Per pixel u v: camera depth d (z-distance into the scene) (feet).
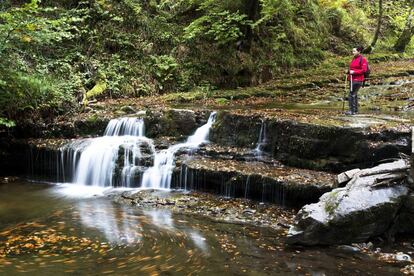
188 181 28.40
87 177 31.73
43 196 28.55
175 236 20.88
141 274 16.92
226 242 20.13
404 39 81.51
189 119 34.06
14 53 36.91
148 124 34.76
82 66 46.52
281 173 25.85
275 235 20.99
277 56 59.52
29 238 20.70
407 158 22.13
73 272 17.04
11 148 34.76
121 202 26.68
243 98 46.55
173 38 53.98
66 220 23.35
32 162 33.91
